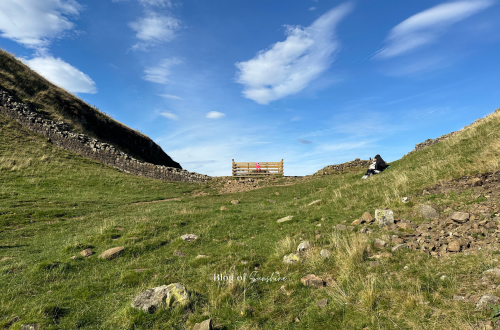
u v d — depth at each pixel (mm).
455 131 24219
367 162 31406
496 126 13414
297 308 4844
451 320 3693
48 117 30469
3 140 23609
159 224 11445
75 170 23625
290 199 20484
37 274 6832
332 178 25250
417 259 5566
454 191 9094
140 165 29172
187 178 31094
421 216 8117
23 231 11211
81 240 9820
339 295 4906
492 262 4785
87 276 6949
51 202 15883
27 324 4656
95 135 34156
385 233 7406
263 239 9477
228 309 5082
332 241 7594
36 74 36094
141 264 7617
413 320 3877
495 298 3797
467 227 6434
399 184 11703
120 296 5840
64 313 5188
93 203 17125
